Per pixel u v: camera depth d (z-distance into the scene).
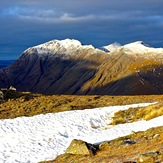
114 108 42.69
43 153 26.06
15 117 41.34
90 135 30.55
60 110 44.38
